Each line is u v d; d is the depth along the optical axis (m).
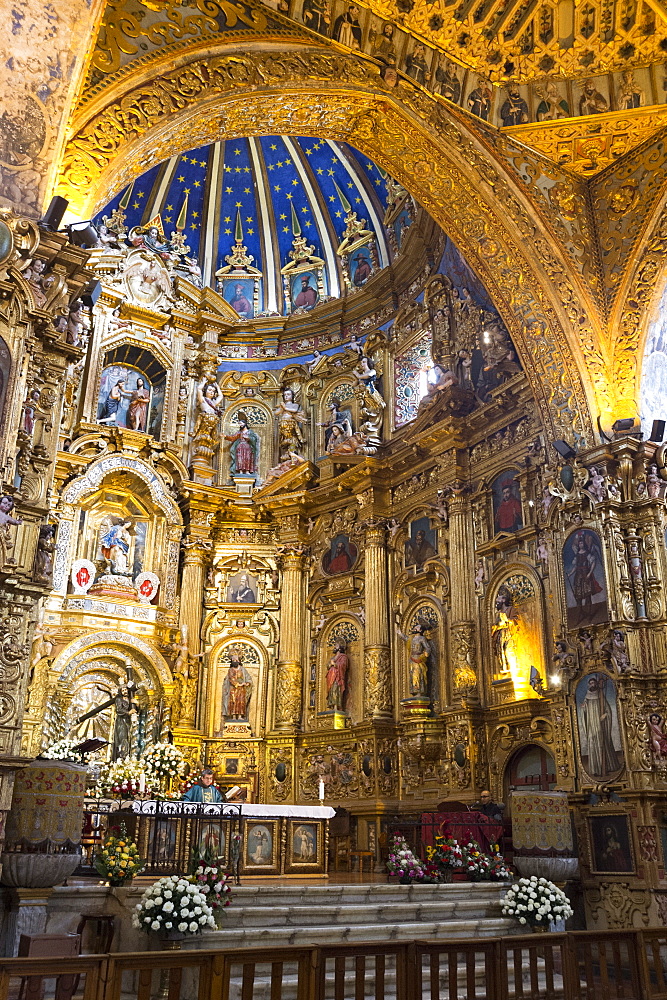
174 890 9.13
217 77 13.17
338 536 22.22
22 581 9.83
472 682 17.23
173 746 19.38
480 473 18.62
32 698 18.80
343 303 23.88
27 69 10.94
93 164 12.25
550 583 15.96
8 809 9.12
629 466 15.16
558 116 14.77
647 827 13.34
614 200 15.98
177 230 25.34
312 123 15.04
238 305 25.47
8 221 10.45
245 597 22.84
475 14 13.38
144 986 6.11
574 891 13.89
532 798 12.91
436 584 19.12
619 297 15.99
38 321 10.62
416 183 16.69
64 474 21.06
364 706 19.70
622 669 13.99
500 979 7.00
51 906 9.78
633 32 13.53
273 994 6.38
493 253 16.83
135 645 20.50
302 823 14.04
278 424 24.53
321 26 13.32
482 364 19.25
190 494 22.62
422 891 11.92
